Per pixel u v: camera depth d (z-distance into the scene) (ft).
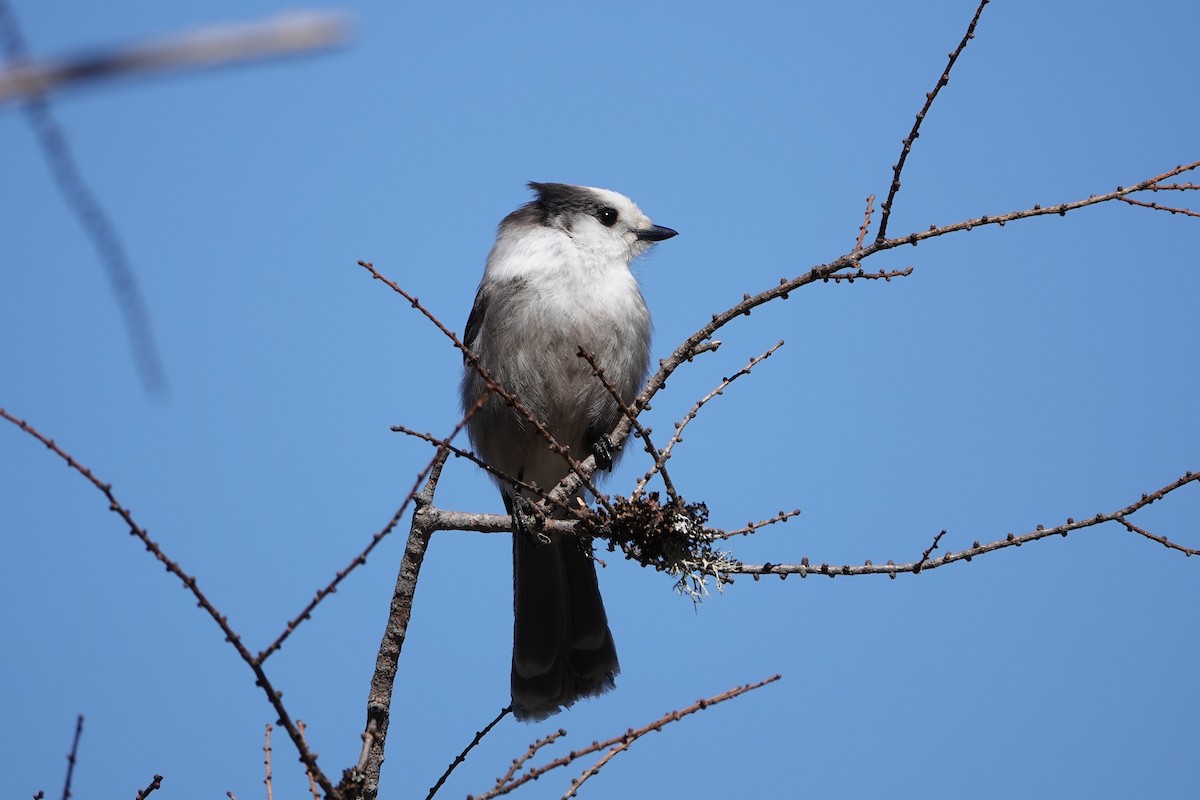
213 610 18.86
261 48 5.26
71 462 18.26
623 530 26.99
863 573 26.61
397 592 27.04
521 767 22.17
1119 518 25.53
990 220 26.08
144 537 18.60
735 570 27.09
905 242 26.76
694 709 22.15
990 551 25.98
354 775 21.68
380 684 26.00
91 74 5.23
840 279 27.12
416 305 25.22
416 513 27.78
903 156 26.07
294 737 19.36
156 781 21.72
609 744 21.91
